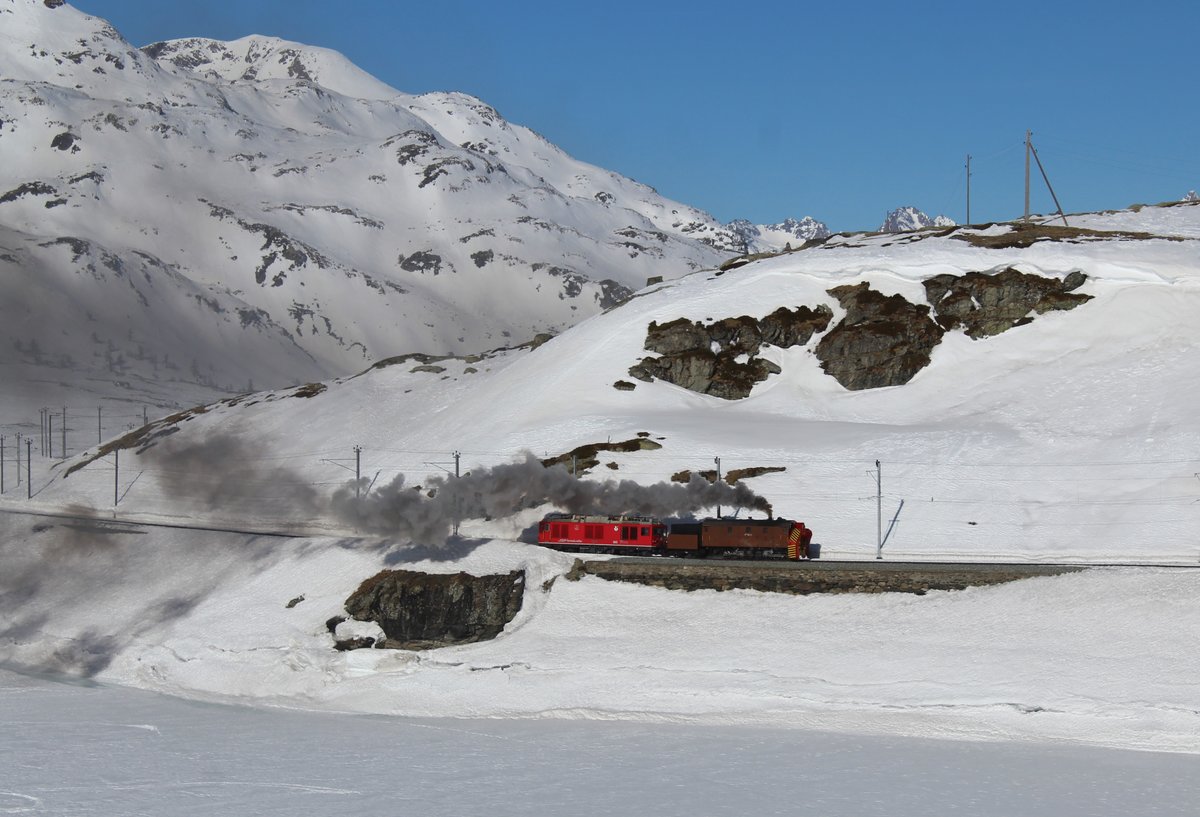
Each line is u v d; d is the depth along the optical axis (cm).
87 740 8875
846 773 7719
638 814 7144
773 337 17650
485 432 16375
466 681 9750
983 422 14600
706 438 14550
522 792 7550
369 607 10806
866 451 13800
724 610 10069
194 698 10206
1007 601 9594
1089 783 7388
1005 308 17038
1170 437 13125
